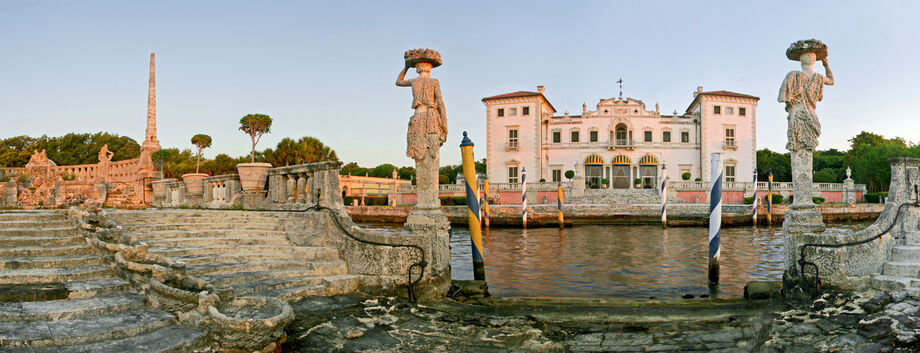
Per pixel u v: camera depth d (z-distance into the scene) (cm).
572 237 2909
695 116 6844
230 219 1133
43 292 668
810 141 1018
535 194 5800
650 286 1230
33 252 798
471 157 1192
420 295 945
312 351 666
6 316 601
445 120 1086
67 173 3859
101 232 827
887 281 884
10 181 2759
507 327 782
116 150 6894
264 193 1414
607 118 6781
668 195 5666
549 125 6912
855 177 6931
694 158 6762
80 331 583
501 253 2044
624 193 5812
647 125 6769
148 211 1089
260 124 3759
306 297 874
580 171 6744
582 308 893
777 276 1389
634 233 3206
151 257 785
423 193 1077
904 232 999
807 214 997
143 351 562
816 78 1030
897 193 995
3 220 914
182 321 655
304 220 1097
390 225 4159
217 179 1498
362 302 894
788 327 758
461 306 909
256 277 882
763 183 5606
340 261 1009
